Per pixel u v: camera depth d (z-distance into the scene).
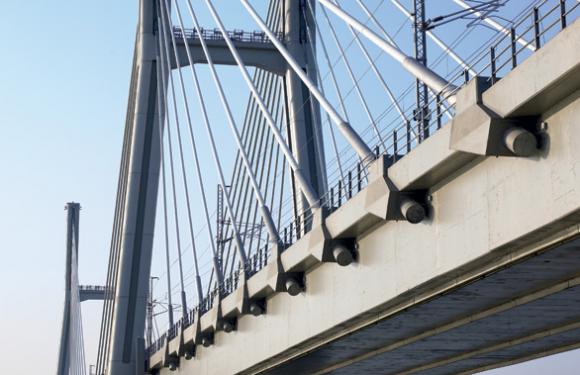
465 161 18.66
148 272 60.09
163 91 56.75
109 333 63.12
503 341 27.59
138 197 59.91
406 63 21.97
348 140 25.70
